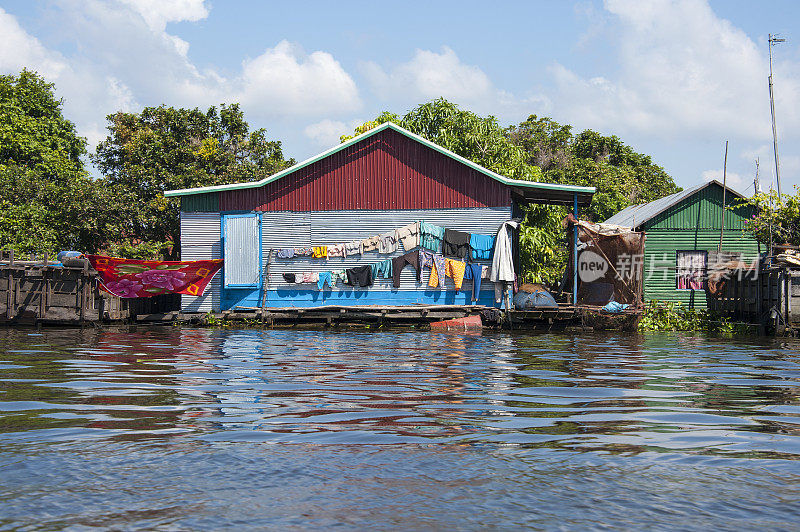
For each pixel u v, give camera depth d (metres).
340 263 23.91
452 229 23.52
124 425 6.51
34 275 21.12
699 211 27.45
